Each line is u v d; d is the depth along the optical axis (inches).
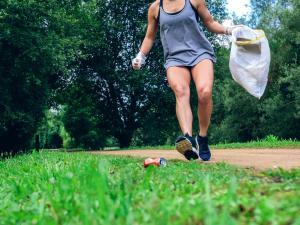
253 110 1425.9
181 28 218.8
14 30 758.5
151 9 229.8
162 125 1375.5
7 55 797.2
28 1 749.3
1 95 799.7
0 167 348.2
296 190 99.4
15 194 138.6
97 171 115.1
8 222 93.4
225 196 89.4
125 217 79.2
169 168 173.0
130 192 97.3
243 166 190.7
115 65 1320.1
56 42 834.2
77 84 1357.0
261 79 211.3
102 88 1376.7
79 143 1519.4
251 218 77.3
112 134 1406.3
